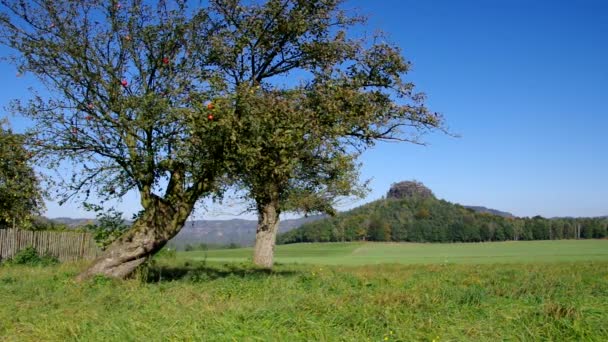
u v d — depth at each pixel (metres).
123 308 10.59
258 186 14.95
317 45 15.87
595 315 9.49
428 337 8.18
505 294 12.59
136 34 13.99
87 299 11.59
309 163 16.14
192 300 11.34
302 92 14.52
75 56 13.63
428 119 15.98
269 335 8.21
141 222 14.95
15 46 13.57
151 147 13.88
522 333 8.40
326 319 9.05
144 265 15.60
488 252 56.16
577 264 27.70
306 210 28.38
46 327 9.09
